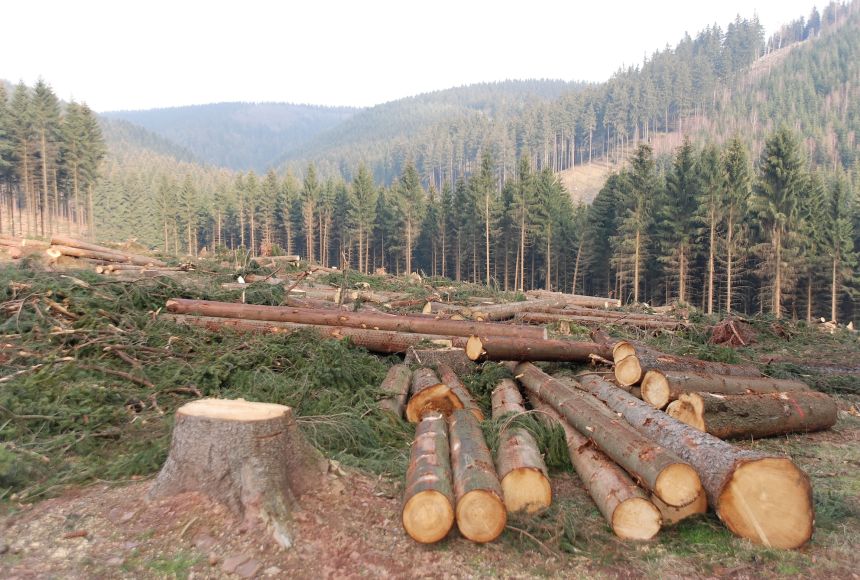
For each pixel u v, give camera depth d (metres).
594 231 50.75
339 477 4.67
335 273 21.77
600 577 3.70
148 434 5.47
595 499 4.76
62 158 65.62
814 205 38.75
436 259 72.69
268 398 6.42
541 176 58.31
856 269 40.19
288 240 82.25
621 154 161.62
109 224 86.31
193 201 87.06
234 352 7.71
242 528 3.79
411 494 3.96
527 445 5.10
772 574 3.75
